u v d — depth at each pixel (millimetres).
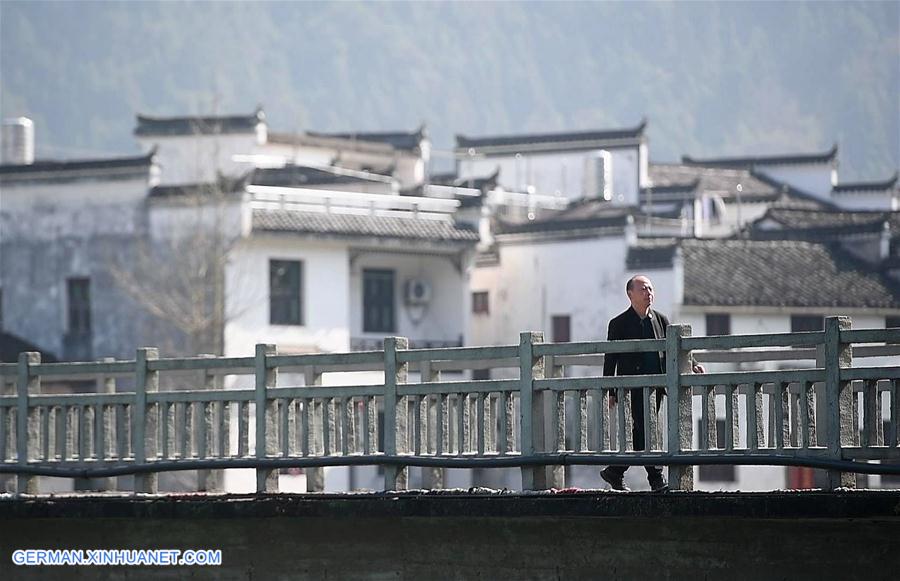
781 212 158000
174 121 157750
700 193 173750
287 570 46531
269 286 127375
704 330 134125
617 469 42719
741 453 38688
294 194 129375
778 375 38500
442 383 43625
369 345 134500
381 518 43812
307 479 46844
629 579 40969
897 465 36406
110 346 132375
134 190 131000
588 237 138875
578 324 139625
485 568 43094
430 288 137875
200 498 47031
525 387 42031
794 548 38906
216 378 52219
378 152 172375
